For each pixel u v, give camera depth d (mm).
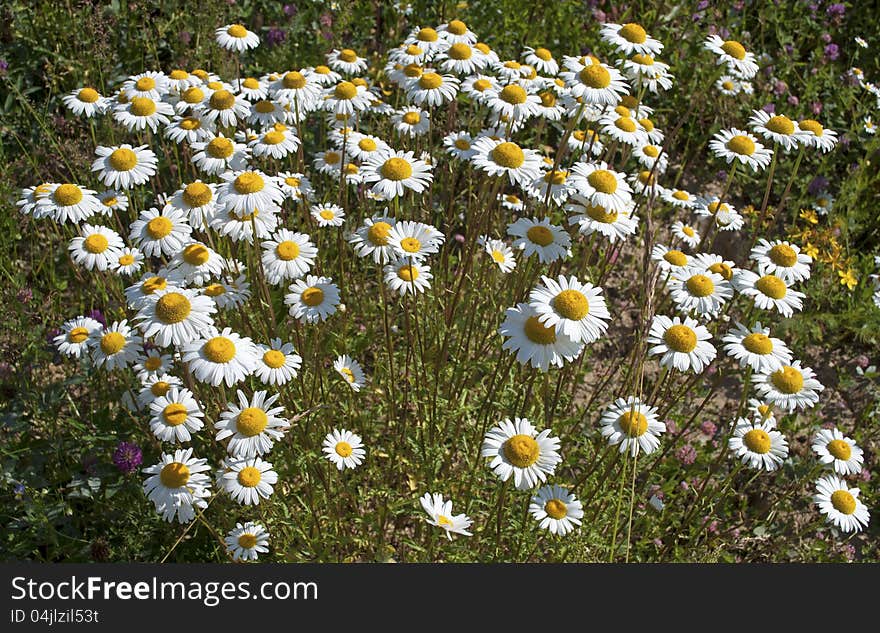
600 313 793
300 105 1027
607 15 1380
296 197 1007
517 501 921
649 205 814
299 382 952
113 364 882
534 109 993
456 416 943
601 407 1044
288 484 921
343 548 926
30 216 1075
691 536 957
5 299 985
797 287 1163
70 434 948
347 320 1009
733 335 902
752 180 1263
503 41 1267
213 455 920
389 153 933
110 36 1196
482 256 1019
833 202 1237
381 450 966
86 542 899
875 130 1245
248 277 953
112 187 1070
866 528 1013
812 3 1471
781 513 1010
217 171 942
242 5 1257
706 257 951
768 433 916
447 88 1015
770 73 1352
